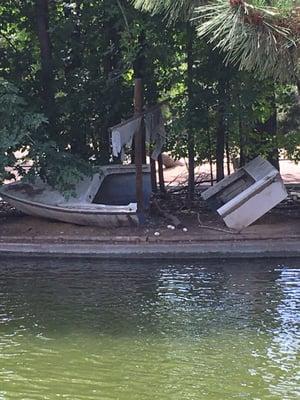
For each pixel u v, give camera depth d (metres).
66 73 14.15
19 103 11.99
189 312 8.13
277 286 9.26
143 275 9.98
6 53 14.20
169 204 14.00
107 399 5.79
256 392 5.90
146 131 12.50
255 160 13.12
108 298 8.74
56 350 6.91
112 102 13.98
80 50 14.32
